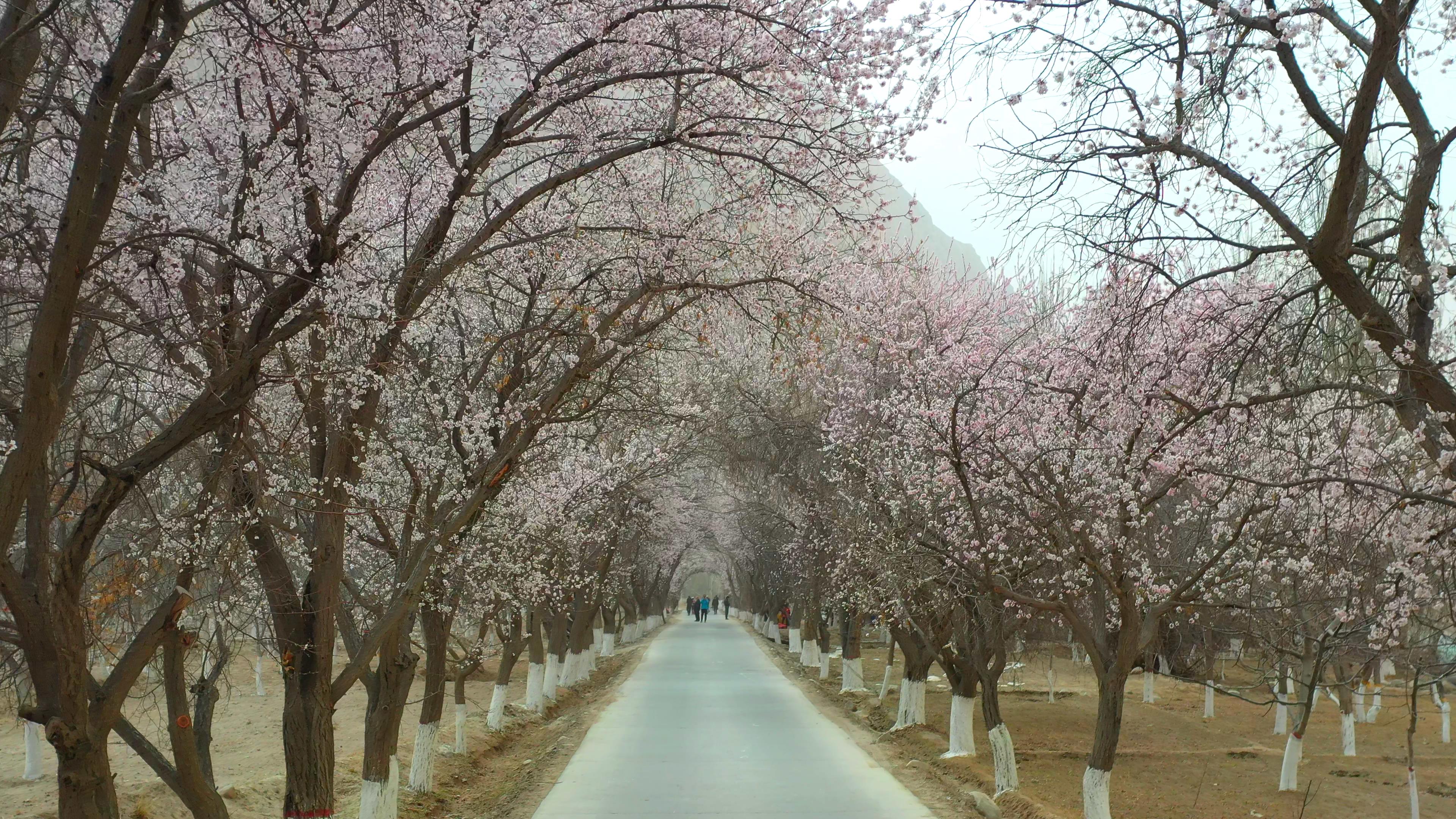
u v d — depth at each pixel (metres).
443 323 13.40
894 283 17.64
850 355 17.70
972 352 15.63
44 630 5.87
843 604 26.44
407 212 9.34
